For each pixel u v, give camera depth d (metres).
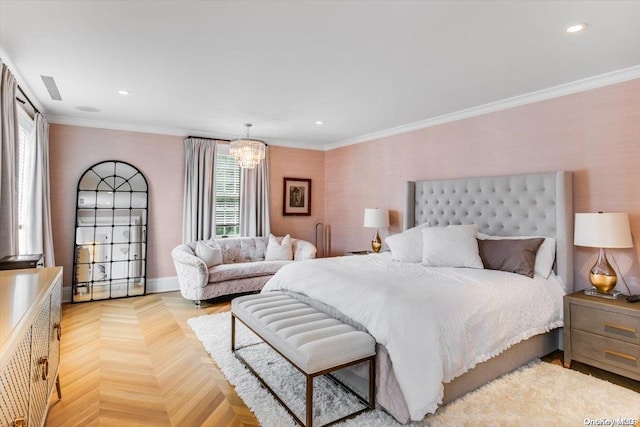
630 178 2.90
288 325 2.34
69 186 4.56
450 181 4.22
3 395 0.96
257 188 5.85
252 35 2.37
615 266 2.98
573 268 3.21
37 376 1.46
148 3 2.00
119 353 2.99
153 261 5.11
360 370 2.31
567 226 3.15
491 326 2.44
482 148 3.97
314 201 6.50
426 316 2.15
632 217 2.88
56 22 2.21
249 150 4.39
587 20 2.15
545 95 3.41
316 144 6.41
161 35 2.38
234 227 5.78
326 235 6.55
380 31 2.30
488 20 2.15
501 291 2.63
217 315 4.02
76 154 4.59
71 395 2.31
